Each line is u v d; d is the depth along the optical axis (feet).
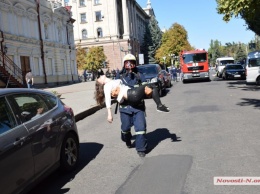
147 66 59.98
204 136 23.34
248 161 16.96
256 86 66.44
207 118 30.86
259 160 17.02
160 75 58.70
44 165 14.73
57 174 17.30
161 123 30.22
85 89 89.15
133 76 19.48
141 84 19.34
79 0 232.53
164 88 61.16
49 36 123.75
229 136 22.80
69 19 144.36
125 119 20.30
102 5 229.45
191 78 96.68
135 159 18.92
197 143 21.42
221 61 132.36
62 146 16.79
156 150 20.47
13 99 14.14
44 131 15.02
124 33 234.99
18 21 101.50
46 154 14.94
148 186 14.38
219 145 20.52
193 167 16.53
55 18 129.70
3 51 89.92
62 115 17.48
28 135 13.62
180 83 98.89
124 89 19.22
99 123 34.06
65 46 137.49
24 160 13.03
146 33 294.66
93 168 17.87
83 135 27.84
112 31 228.84
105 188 14.70
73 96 66.54
